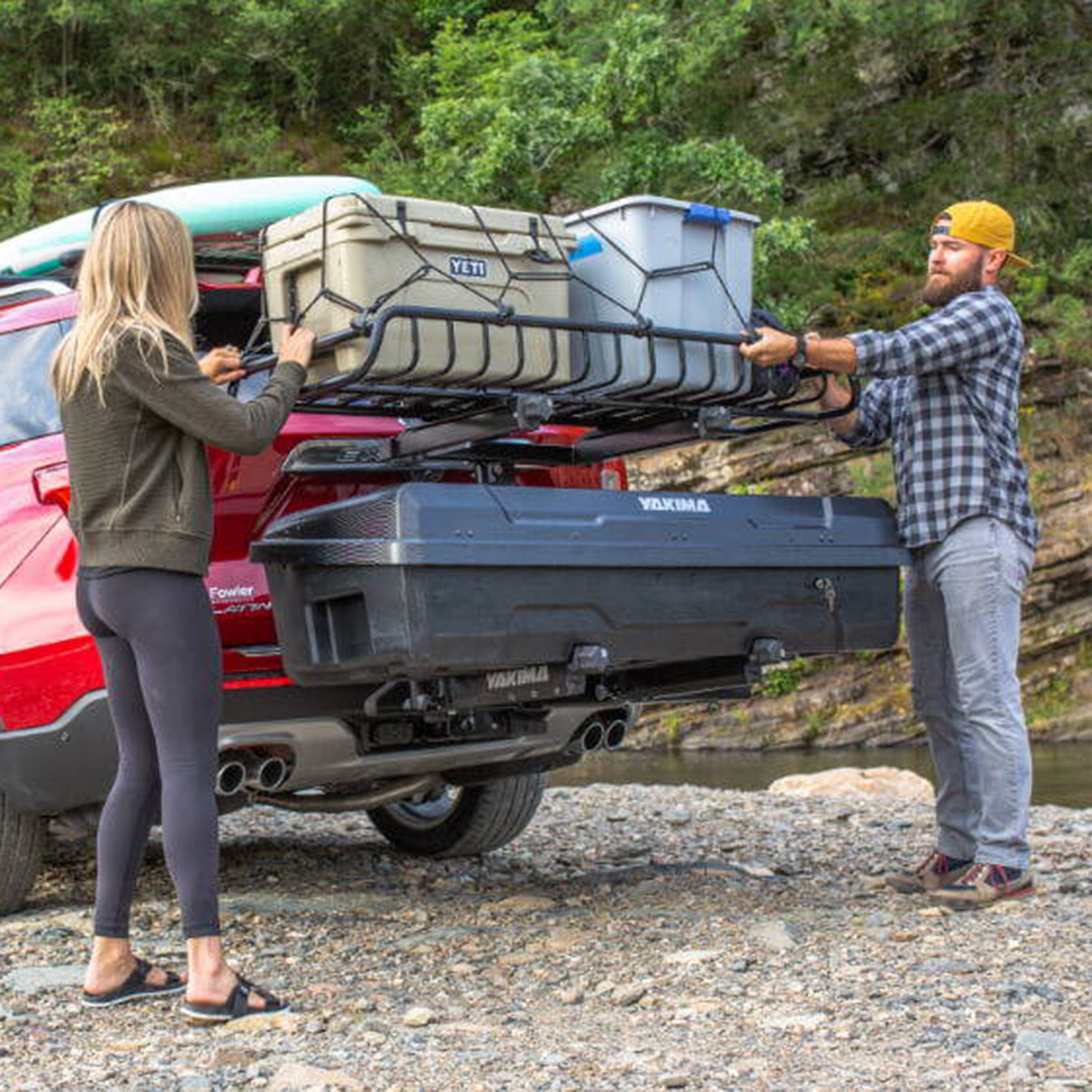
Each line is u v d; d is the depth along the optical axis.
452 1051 3.58
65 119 34.31
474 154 26.39
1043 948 4.54
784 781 11.84
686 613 4.77
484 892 5.93
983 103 30.31
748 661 5.07
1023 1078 3.27
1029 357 25.06
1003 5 30.42
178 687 3.85
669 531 4.73
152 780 4.07
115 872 4.05
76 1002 4.12
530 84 25.36
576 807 9.05
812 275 28.23
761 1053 3.52
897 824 7.96
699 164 25.06
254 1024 3.82
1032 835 7.65
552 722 5.50
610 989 4.20
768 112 31.25
